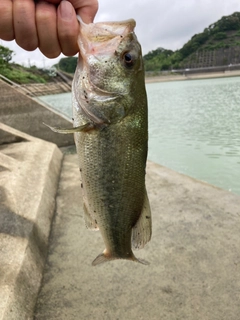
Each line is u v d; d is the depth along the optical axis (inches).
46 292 17.7
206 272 18.8
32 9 9.7
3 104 53.6
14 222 20.8
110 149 11.3
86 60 10.8
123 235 12.3
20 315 14.8
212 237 22.4
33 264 18.7
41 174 31.2
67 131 10.5
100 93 10.9
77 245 22.4
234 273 18.5
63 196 31.0
